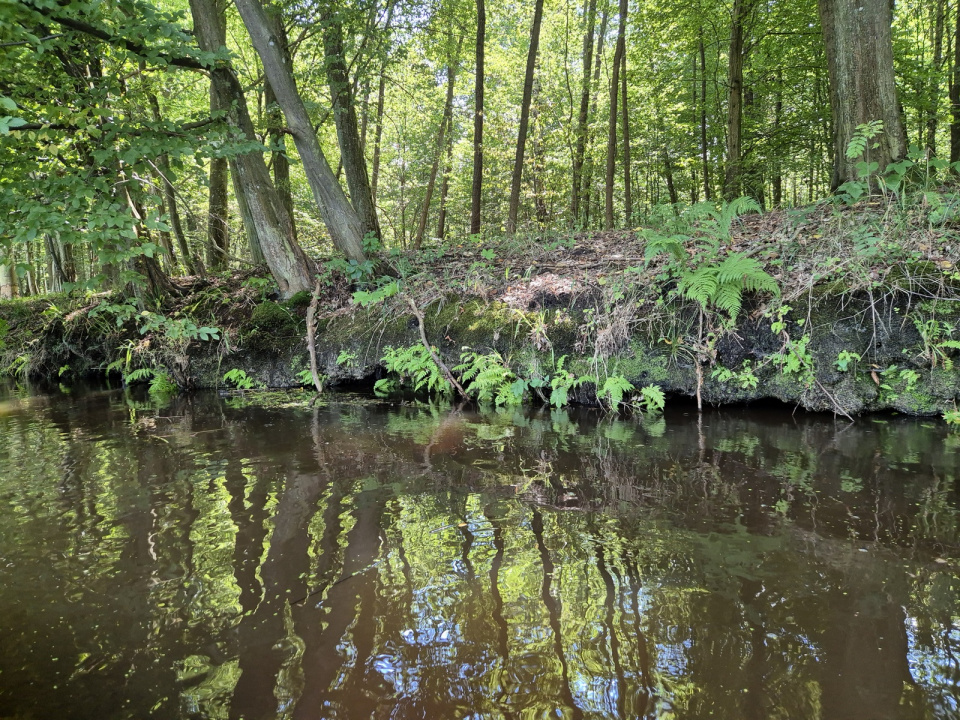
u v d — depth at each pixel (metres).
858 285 4.63
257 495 3.31
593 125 16.91
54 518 3.03
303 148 7.20
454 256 8.00
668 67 14.81
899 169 5.05
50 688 1.74
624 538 2.64
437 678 1.76
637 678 1.74
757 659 1.81
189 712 1.64
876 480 3.23
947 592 2.13
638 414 5.13
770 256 5.30
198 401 6.61
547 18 18.88
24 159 5.30
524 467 3.70
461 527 2.81
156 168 5.75
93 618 2.10
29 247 13.00
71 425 5.45
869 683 1.69
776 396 4.98
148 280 8.17
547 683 1.73
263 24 6.71
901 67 10.85
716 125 15.56
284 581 2.33
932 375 4.44
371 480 3.52
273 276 7.70
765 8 12.12
